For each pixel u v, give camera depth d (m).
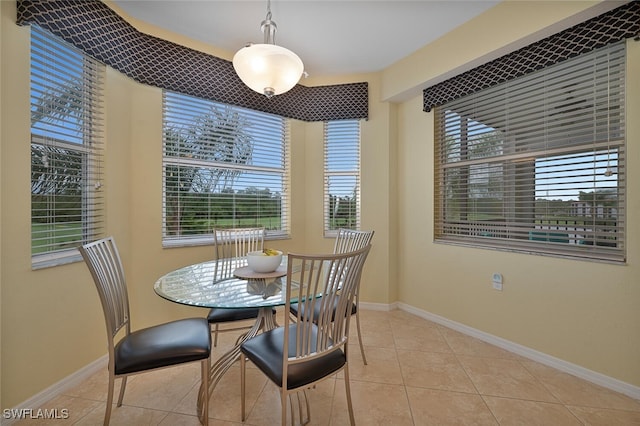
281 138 3.23
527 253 2.13
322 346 1.31
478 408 1.59
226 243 2.57
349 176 3.30
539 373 1.92
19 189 1.52
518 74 2.14
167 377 1.90
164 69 2.41
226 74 2.76
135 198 2.30
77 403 1.62
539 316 2.07
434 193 2.84
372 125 3.16
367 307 3.17
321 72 3.14
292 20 2.27
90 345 1.91
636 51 1.67
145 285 2.35
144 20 2.30
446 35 2.46
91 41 1.91
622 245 1.76
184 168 2.61
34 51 1.63
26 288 1.55
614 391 1.72
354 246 2.42
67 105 1.83
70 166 1.87
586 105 1.88
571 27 1.87
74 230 1.89
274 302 1.39
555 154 2.04
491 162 2.42
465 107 2.59
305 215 3.33
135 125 2.30
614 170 1.77
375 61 2.91
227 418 1.52
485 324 2.40
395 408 1.59
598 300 1.80
